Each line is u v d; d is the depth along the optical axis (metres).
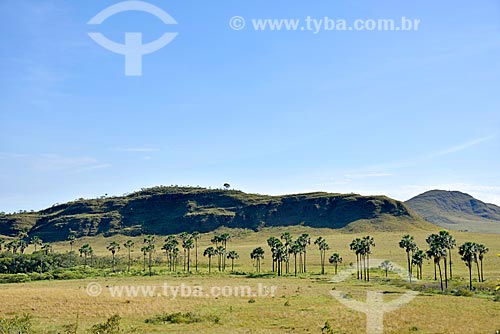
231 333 51.78
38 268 159.25
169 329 54.44
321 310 67.88
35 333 48.94
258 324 57.69
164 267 179.62
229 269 169.75
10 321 45.53
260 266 179.25
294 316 62.84
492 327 55.28
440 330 53.50
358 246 137.38
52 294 86.56
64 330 52.00
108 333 51.06
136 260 199.75
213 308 70.38
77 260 182.38
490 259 169.75
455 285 109.06
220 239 174.75
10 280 139.12
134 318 62.66
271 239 156.25
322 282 118.12
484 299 85.00
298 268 168.88
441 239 107.19
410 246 129.00
